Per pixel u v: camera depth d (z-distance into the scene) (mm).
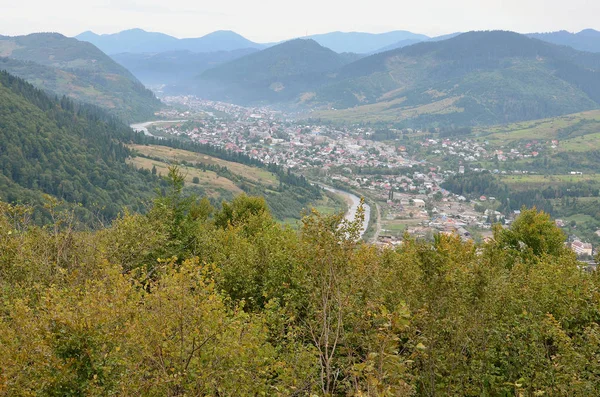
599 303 12156
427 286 10391
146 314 8719
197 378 8250
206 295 9227
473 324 10516
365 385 7625
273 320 11617
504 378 10555
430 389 10266
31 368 7957
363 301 10398
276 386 9398
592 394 9133
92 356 8172
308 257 9945
